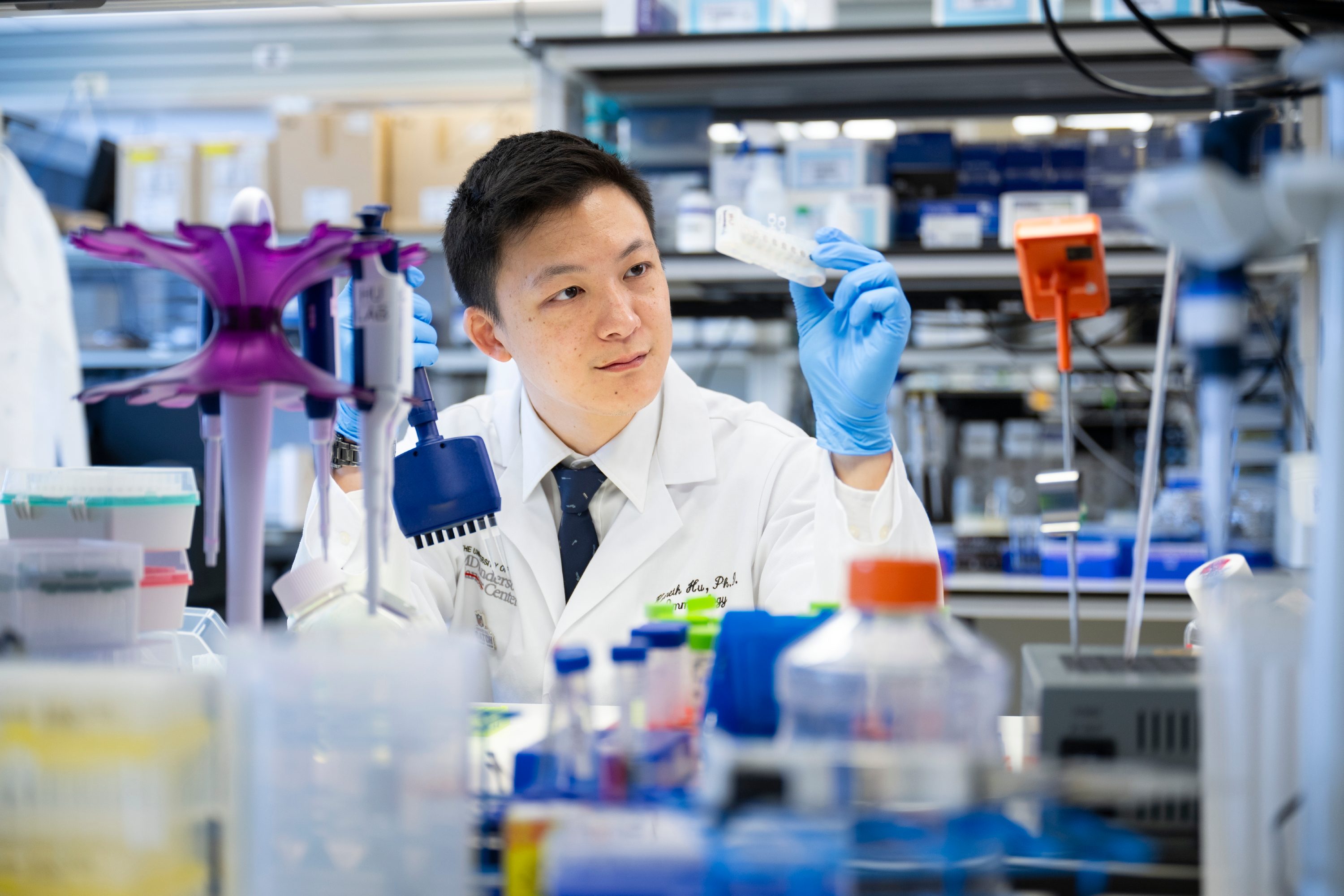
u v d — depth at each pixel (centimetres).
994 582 307
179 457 324
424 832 73
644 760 86
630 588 158
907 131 346
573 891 69
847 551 140
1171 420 365
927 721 78
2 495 110
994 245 321
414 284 150
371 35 589
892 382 144
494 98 579
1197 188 62
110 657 94
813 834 68
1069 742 81
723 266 298
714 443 172
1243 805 74
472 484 123
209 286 95
